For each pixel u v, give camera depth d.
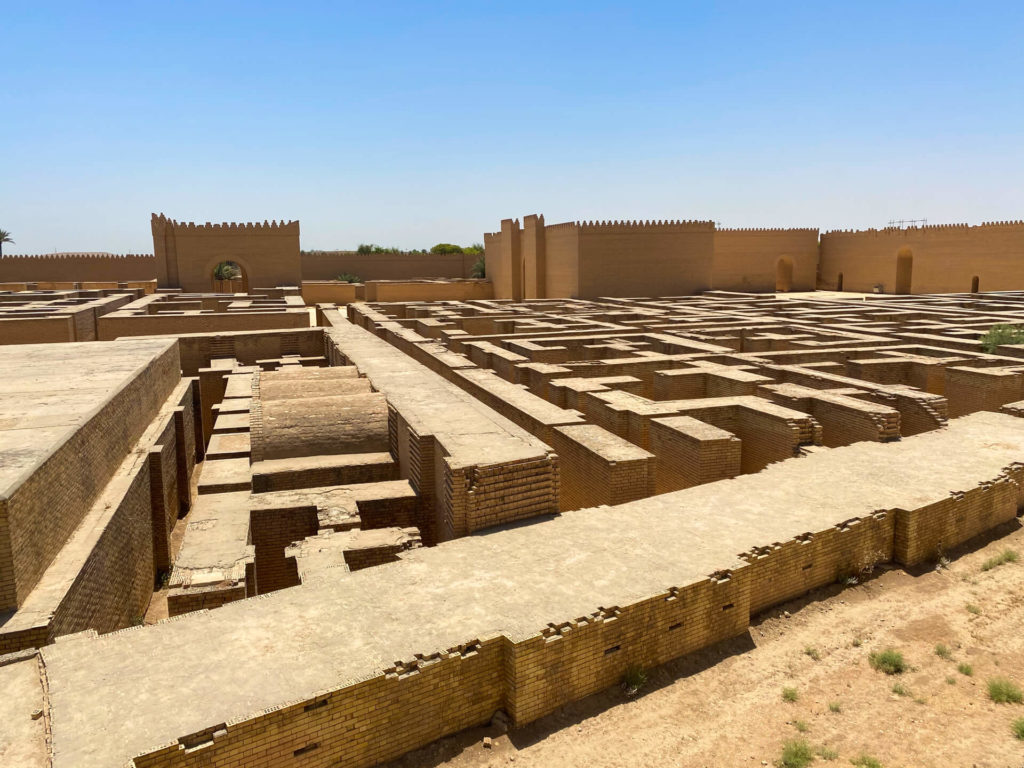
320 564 6.62
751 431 11.41
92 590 6.95
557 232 41.88
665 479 10.73
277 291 36.88
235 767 4.25
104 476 8.84
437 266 58.38
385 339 22.20
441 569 6.27
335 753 4.61
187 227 39.50
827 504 7.90
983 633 6.50
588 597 5.77
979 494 8.52
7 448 7.01
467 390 14.05
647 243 40.12
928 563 7.90
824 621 6.73
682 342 19.36
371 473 9.62
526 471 7.47
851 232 50.91
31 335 21.08
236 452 10.30
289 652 4.95
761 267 50.97
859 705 5.55
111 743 4.04
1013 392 13.98
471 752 4.98
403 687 4.80
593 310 30.52
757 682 5.84
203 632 5.20
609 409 11.93
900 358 16.84
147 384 12.11
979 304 31.33
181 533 12.19
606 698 5.58
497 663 5.22
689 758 5.00
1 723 4.26
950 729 5.26
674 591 5.95
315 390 12.04
